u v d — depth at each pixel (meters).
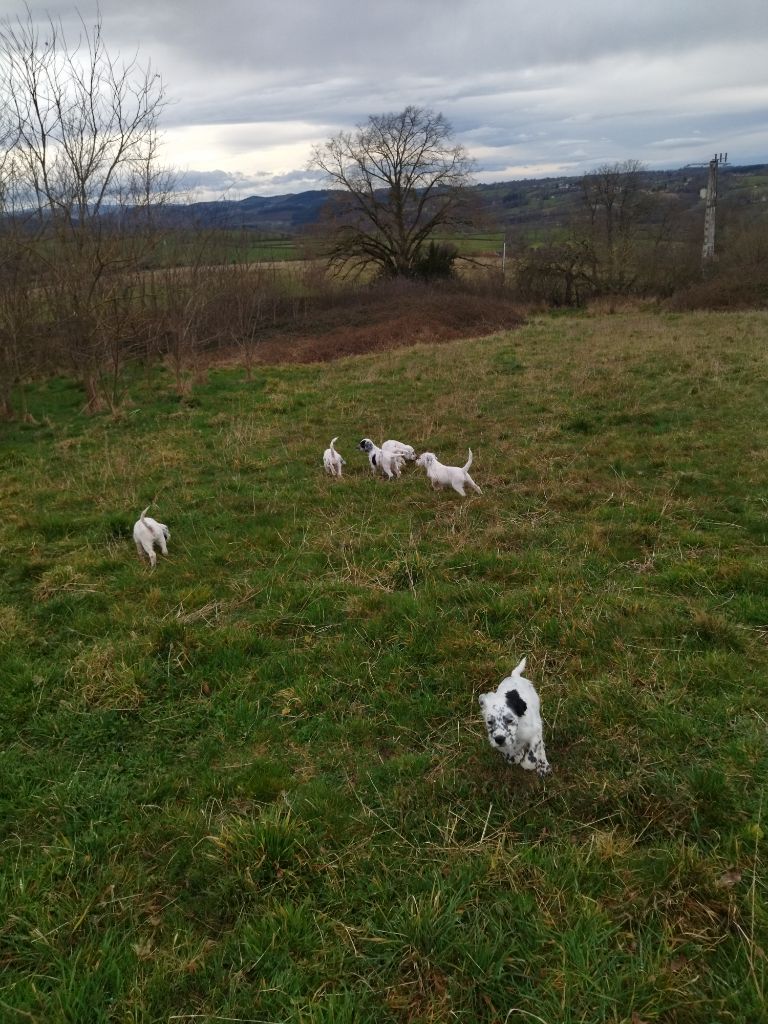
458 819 3.70
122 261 14.38
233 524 8.15
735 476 8.49
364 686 4.91
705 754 4.01
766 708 4.32
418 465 9.33
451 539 7.14
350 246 37.69
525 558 6.57
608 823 3.62
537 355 18.58
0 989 2.90
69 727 4.64
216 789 4.03
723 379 13.84
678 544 6.73
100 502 9.05
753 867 3.21
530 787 3.89
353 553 7.00
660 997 2.70
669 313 29.27
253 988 2.88
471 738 4.33
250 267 22.39
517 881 3.27
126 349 16.09
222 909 3.27
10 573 7.08
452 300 29.56
